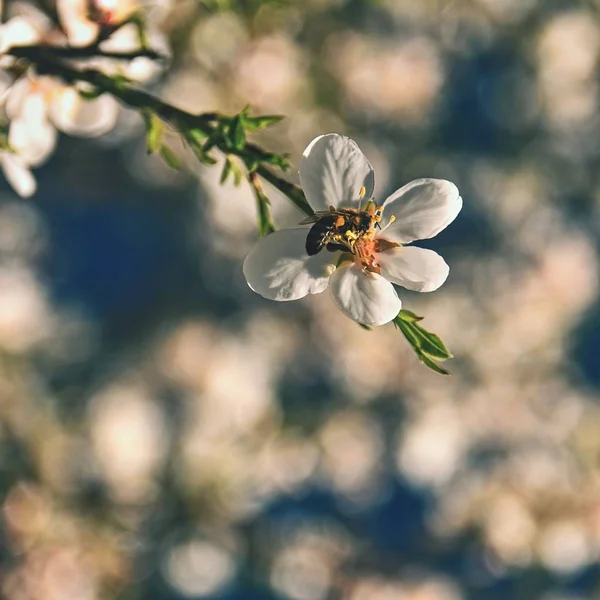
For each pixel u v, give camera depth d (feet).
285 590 4.09
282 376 4.10
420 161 4.27
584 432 4.26
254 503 3.96
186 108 3.21
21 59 1.17
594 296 4.41
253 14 2.96
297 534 4.19
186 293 4.26
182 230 4.31
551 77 4.41
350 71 3.63
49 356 3.81
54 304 4.16
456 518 4.13
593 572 4.15
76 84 1.19
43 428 3.47
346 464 4.11
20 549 3.28
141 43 1.18
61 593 3.27
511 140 4.53
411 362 4.07
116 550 3.47
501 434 4.30
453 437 4.20
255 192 1.05
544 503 3.98
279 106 3.33
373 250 1.01
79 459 3.45
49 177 4.22
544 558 3.95
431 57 3.90
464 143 4.44
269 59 3.21
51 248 4.54
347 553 4.21
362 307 1.00
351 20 3.66
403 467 4.18
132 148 4.10
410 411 4.17
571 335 4.47
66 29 1.16
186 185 4.20
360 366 4.00
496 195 4.47
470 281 4.29
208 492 3.72
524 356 4.31
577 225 4.62
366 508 4.26
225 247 4.19
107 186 4.26
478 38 4.29
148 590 3.67
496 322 4.22
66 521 3.39
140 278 4.33
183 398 3.76
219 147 1.06
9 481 3.34
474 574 4.17
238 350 3.91
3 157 1.19
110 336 4.18
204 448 3.71
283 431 4.00
